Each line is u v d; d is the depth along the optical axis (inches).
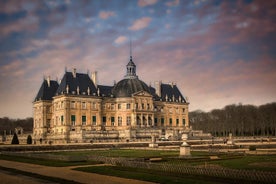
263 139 6200.8
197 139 6304.1
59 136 5890.8
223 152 3206.2
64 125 6210.6
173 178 1530.5
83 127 6397.6
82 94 6451.8
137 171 1797.5
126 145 4542.3
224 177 1502.2
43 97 6747.1
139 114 6998.0
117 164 2137.1
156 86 7834.6
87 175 1707.7
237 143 5152.6
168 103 7795.3
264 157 2672.2
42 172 1849.2
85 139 5551.2
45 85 6929.1
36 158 2704.2
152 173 1708.9
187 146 2642.7
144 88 7194.9
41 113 6771.7
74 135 5743.1
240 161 2354.8
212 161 2361.0
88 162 2299.5
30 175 1726.1
